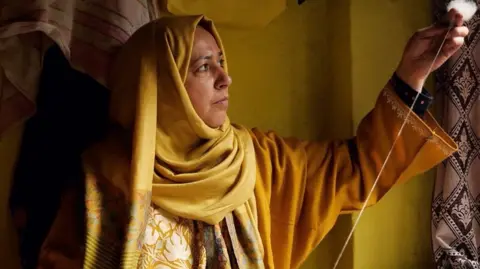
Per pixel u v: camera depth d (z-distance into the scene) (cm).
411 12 153
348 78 146
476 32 142
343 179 126
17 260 121
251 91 150
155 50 107
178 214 104
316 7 157
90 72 114
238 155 113
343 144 131
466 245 138
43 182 118
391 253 146
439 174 142
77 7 115
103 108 124
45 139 120
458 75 141
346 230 144
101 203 100
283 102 152
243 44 151
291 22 155
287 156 126
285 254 121
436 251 140
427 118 122
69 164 119
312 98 154
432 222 142
